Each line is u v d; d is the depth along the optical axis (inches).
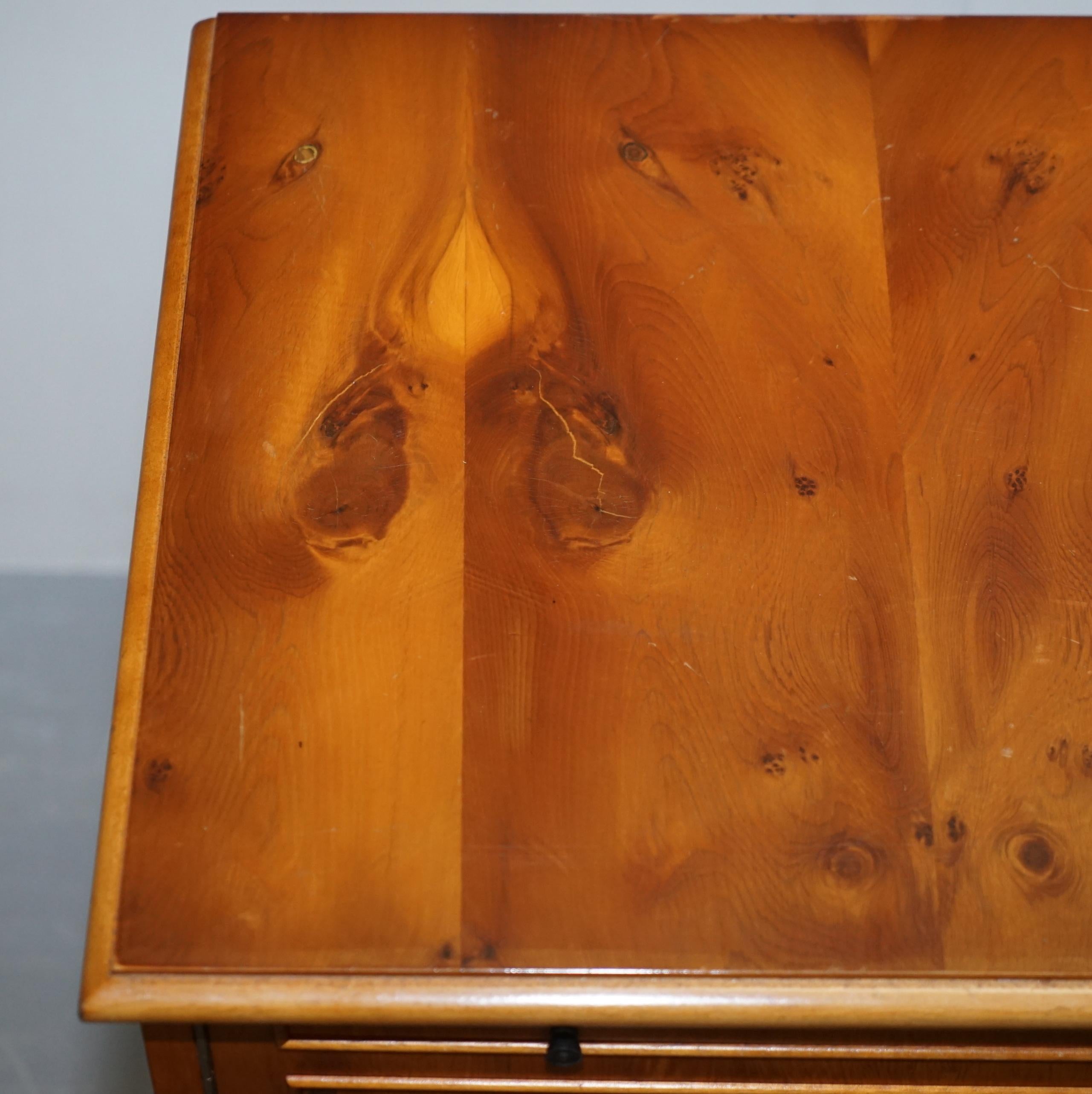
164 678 29.5
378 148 37.2
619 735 29.0
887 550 31.6
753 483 32.4
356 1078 30.1
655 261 35.4
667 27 39.6
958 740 29.3
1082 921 27.5
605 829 28.0
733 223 36.1
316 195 36.5
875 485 32.4
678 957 26.8
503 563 31.1
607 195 36.5
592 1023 26.3
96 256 59.8
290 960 26.5
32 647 59.4
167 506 31.7
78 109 59.7
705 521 31.8
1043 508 32.2
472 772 28.5
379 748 28.7
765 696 29.6
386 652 29.8
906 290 35.1
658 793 28.4
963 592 31.1
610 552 31.3
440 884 27.3
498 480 32.2
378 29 39.4
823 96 38.3
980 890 27.7
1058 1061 30.0
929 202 36.5
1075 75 38.8
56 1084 52.7
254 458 32.4
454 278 35.1
